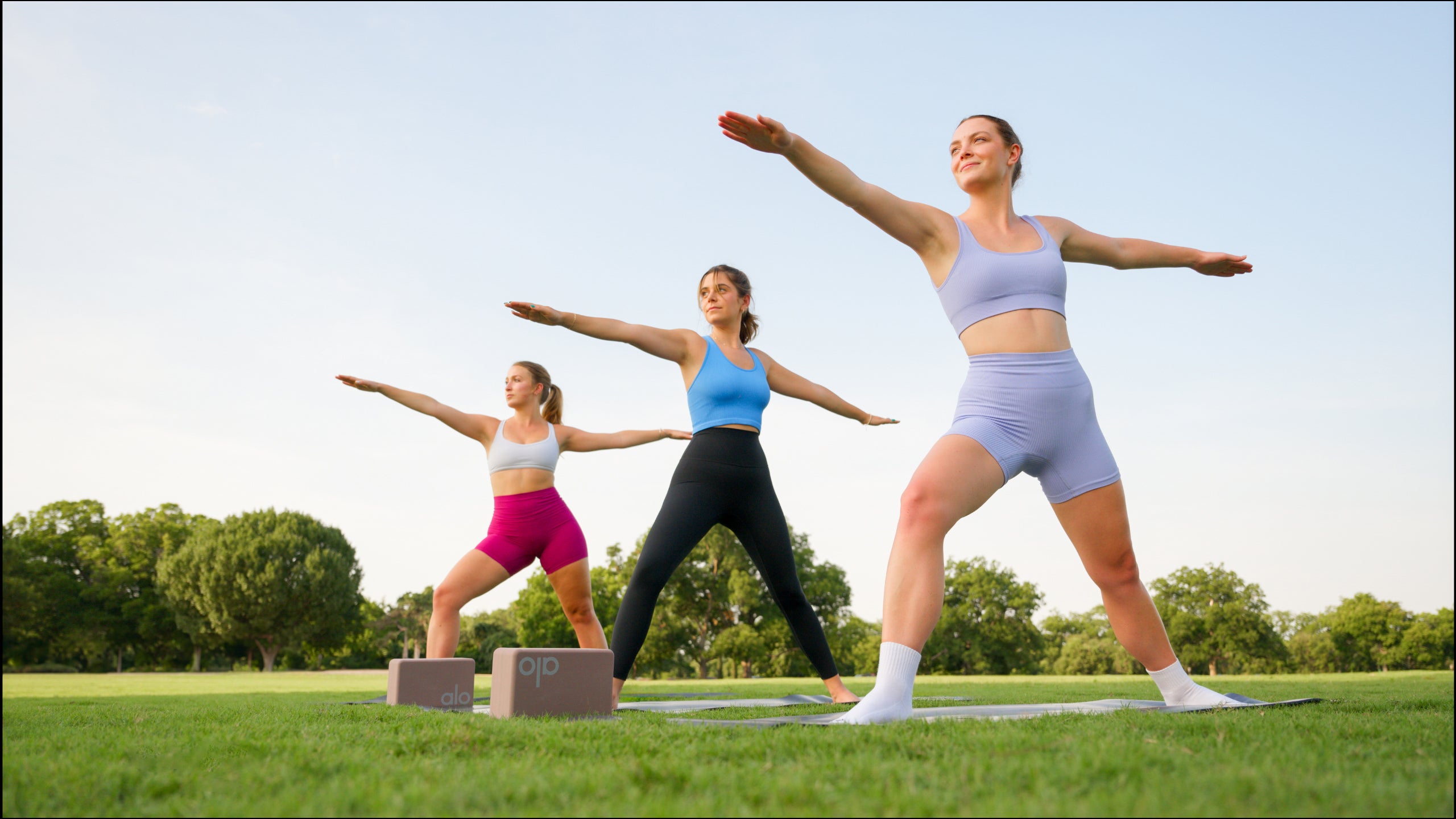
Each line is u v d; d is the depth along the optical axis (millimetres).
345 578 50062
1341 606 65312
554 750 2326
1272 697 5668
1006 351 3449
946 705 4949
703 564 45406
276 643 49969
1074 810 1463
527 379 6633
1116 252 4059
